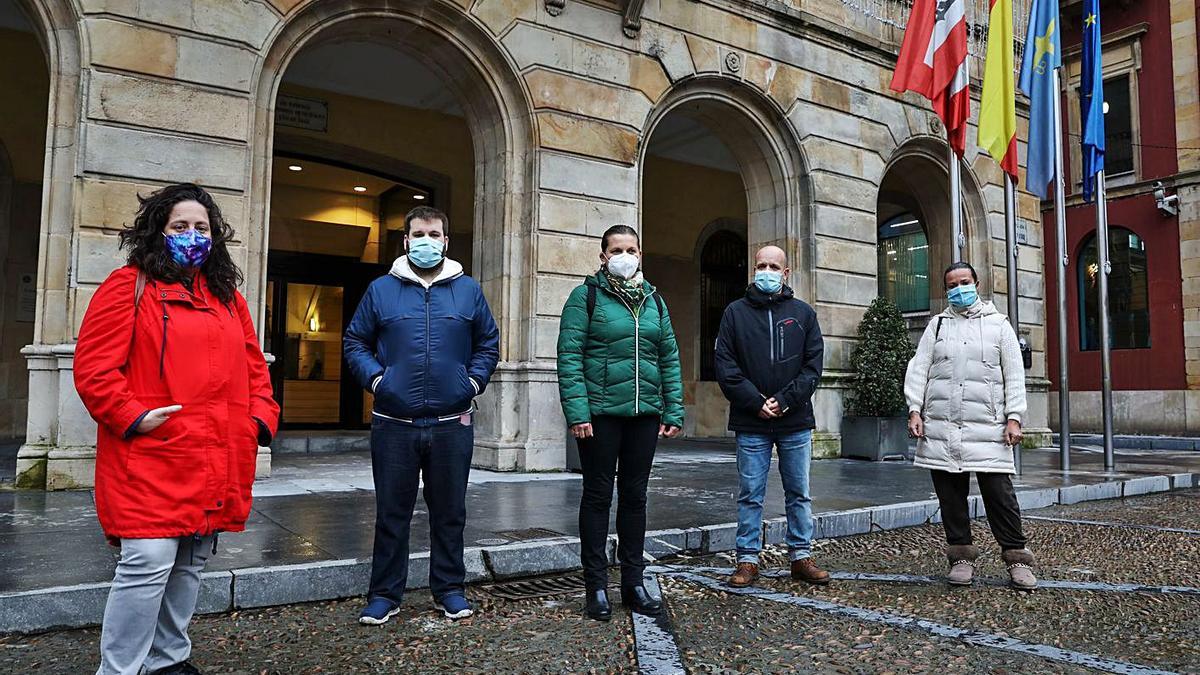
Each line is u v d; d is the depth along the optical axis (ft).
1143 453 45.21
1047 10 33.96
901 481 27.94
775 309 15.60
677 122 46.26
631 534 13.65
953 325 16.11
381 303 13.12
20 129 36.42
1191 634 12.17
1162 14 60.13
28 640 11.70
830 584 15.38
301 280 41.65
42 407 23.02
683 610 13.51
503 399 30.01
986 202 45.78
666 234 52.90
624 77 33.19
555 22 31.65
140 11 24.29
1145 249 60.64
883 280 61.21
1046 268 65.82
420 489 24.02
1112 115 63.21
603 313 13.58
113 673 8.88
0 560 14.16
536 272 30.45
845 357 38.63
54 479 22.40
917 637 12.00
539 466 29.66
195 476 9.21
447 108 43.32
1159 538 20.18
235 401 9.73
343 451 37.91
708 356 54.13
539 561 16.20
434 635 12.14
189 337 9.34
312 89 40.37
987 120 31.96
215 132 25.23
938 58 31.35
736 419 15.53
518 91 30.94
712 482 27.02
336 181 42.37
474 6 29.81
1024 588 14.94
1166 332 59.11
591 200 31.96
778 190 38.68
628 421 13.65
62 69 23.79
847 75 40.14
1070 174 64.80
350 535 16.85
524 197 31.17
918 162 44.29
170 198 9.55
